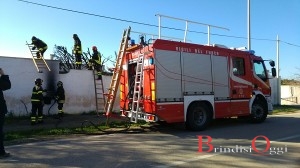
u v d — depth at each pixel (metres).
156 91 10.08
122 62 11.55
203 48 11.28
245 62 12.62
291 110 20.67
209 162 6.77
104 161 6.80
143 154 7.45
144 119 10.47
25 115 13.76
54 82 14.59
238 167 6.40
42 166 6.41
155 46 10.17
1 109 7.14
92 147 8.24
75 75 15.14
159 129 11.46
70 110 14.95
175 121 10.47
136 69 10.98
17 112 13.60
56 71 14.66
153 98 10.10
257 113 13.09
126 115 11.61
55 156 7.25
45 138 9.55
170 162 6.74
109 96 11.89
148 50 10.36
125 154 7.45
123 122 12.61
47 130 10.67
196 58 11.05
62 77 14.79
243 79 12.46
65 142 8.94
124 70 11.75
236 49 12.62
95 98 15.69
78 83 15.21
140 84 10.55
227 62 11.95
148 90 10.33
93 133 10.53
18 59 13.67
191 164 6.60
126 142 8.97
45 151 7.77
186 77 10.75
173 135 10.22
